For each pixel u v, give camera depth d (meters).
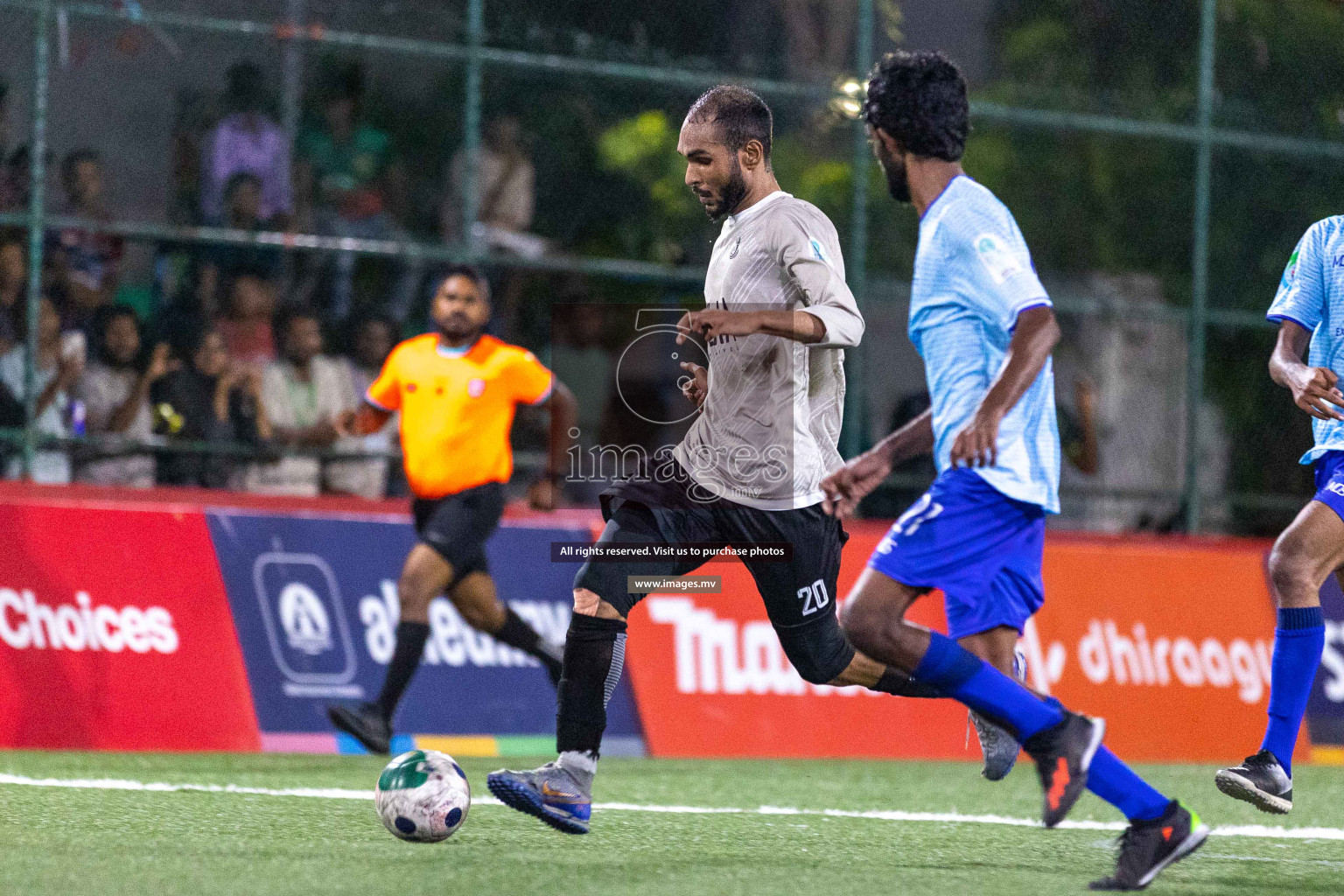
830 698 32.31
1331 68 42.22
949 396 14.95
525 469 35.12
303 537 30.11
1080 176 41.38
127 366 32.62
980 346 14.90
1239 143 40.69
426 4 38.09
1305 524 20.00
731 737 31.34
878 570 14.94
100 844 16.22
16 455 31.30
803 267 16.62
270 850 15.99
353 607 30.16
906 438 14.92
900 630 14.73
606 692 16.62
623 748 30.62
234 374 33.62
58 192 33.53
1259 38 41.75
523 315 35.84
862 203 37.16
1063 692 33.12
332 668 29.69
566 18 37.56
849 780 27.12
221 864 14.95
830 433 17.09
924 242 15.17
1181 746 33.72
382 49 34.31
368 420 28.50
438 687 30.11
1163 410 39.66
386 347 35.47
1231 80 41.47
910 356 37.97
